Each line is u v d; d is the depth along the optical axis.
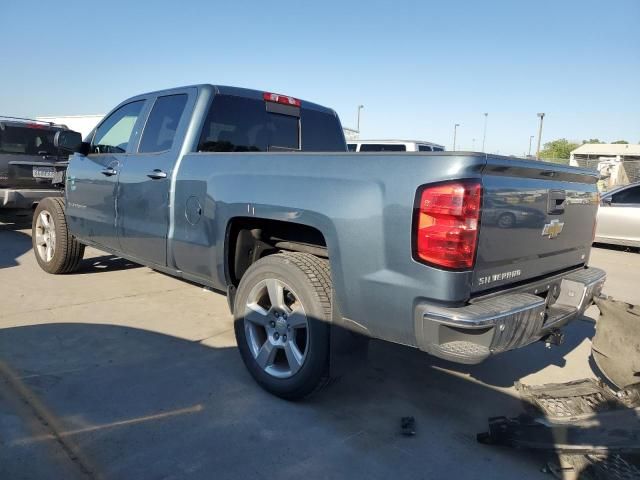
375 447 2.99
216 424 3.12
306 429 3.13
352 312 2.96
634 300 6.88
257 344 3.57
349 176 2.94
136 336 4.45
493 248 2.76
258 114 4.68
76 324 4.67
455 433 3.20
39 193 8.87
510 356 4.53
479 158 2.57
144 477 2.60
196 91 4.33
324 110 5.44
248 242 3.81
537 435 2.84
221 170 3.71
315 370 3.18
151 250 4.49
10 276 6.21
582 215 3.68
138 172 4.55
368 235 2.81
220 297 5.70
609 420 2.75
